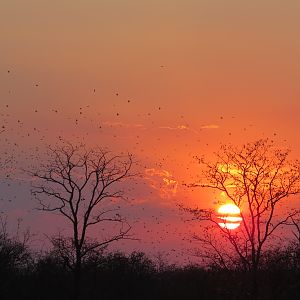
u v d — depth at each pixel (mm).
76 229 179500
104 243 183125
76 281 179625
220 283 175250
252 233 169500
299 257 173000
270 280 172000
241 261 170250
